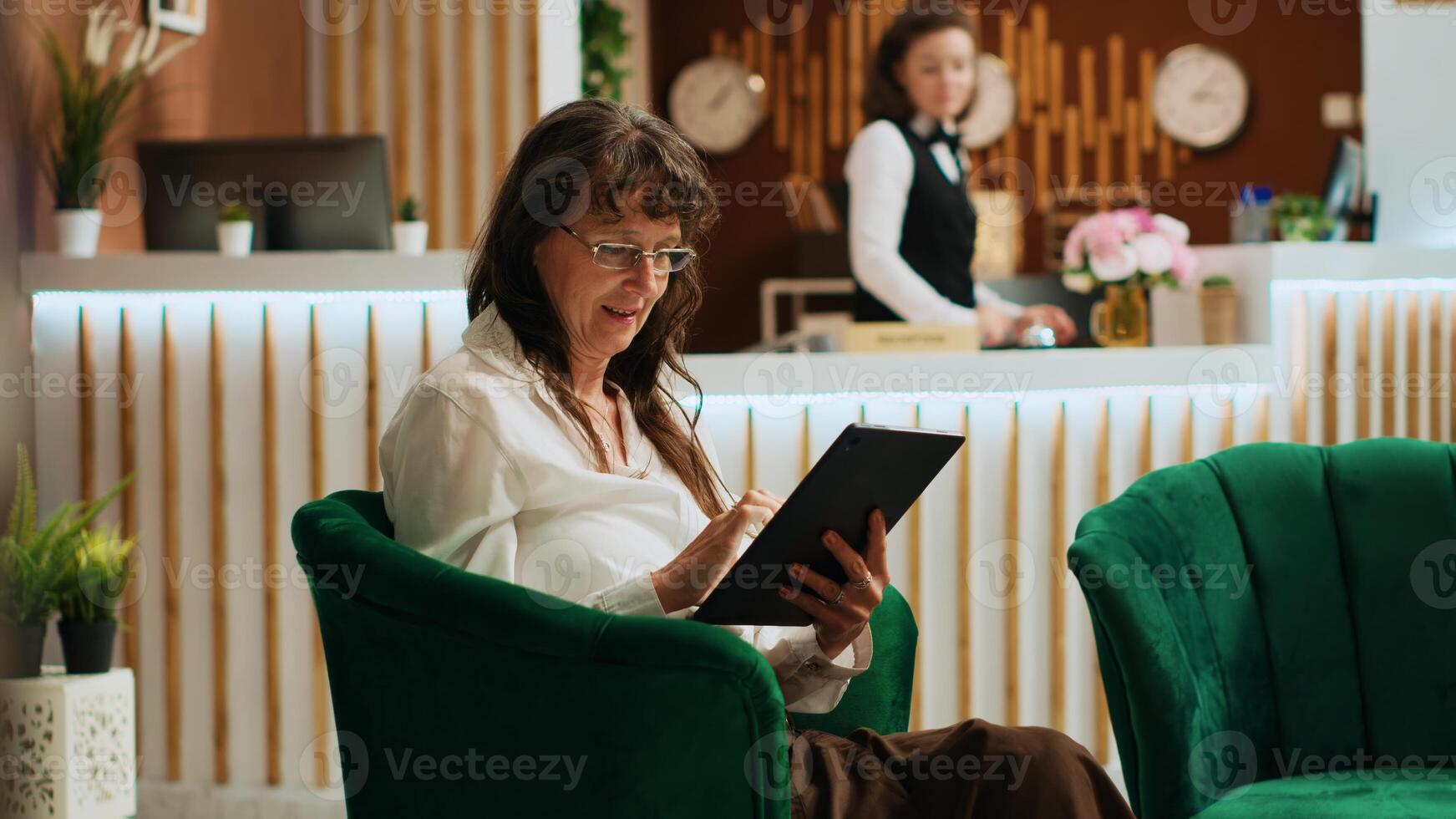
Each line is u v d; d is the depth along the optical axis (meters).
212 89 3.96
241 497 3.08
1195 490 2.08
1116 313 3.16
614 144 1.65
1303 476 2.15
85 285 3.01
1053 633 2.96
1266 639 2.07
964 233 3.37
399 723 1.48
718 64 7.77
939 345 2.91
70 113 3.19
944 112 3.30
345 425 3.04
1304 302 3.08
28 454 3.04
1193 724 1.84
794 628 1.82
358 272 2.97
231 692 3.11
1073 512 2.95
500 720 1.41
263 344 3.05
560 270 1.67
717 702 1.35
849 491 1.51
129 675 2.88
